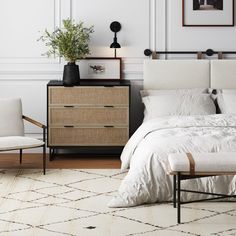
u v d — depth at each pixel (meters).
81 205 7.66
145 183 7.68
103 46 9.99
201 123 8.66
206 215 7.36
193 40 9.98
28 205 7.66
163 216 7.33
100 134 9.69
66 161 9.64
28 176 8.80
